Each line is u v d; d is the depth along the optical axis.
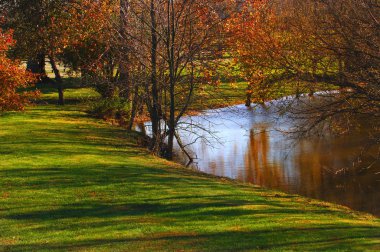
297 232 10.27
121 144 22.52
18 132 23.98
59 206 12.28
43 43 31.80
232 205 12.73
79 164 17.39
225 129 29.62
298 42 16.73
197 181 16.19
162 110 22.64
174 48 21.81
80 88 42.00
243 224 10.80
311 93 16.67
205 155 24.02
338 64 16.20
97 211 11.88
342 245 9.26
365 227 11.20
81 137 23.42
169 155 22.23
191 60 21.02
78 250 8.86
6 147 20.02
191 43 21.17
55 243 9.33
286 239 9.65
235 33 20.08
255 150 24.41
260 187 16.88
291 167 20.73
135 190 14.05
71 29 29.80
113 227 10.48
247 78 19.95
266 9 19.88
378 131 18.86
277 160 22.14
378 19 14.58
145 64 22.11
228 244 9.25
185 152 22.31
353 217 12.86
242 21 20.45
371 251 8.80
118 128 26.94
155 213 11.73
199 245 9.16
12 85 23.59
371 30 14.46
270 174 19.77
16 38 31.50
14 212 11.70
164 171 17.47
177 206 12.41
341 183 17.97
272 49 17.50
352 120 17.14
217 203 12.88
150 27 21.41
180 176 16.83
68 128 25.81
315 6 16.16
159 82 21.75
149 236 9.80
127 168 17.23
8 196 13.16
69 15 30.61
